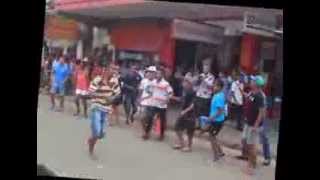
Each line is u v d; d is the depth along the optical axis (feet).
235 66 30.42
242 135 30.58
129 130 31.14
